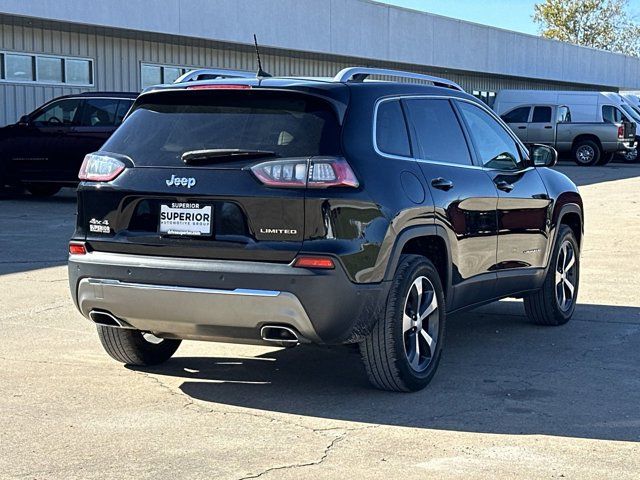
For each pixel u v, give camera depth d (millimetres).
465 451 4754
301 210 5195
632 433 5055
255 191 5246
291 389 5895
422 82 6633
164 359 6512
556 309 7730
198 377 6172
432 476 4402
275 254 5211
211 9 23578
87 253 5664
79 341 7141
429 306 5918
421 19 32156
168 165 5477
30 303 8555
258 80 5633
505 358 6719
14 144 17188
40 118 17156
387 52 30422
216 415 5352
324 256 5172
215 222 5328
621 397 5738
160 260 5406
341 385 5984
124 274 5484
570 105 33375
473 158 6660
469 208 6375
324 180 5219
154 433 5023
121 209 5551
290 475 4414
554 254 7633
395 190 5578
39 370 6305
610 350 6980
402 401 5633
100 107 16844
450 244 6141
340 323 5270
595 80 48156
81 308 5730
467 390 5875
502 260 6891
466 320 8078
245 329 5309
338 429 5102
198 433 5027
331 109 5438
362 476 4402
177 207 5410
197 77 8930
